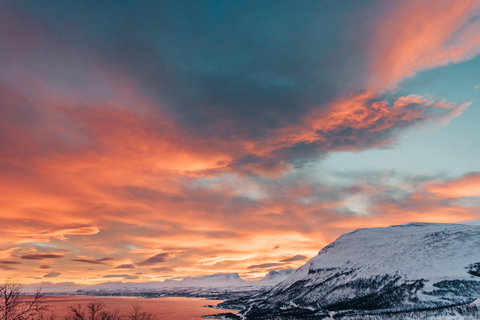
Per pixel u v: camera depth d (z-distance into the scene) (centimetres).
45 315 8144
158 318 10819
